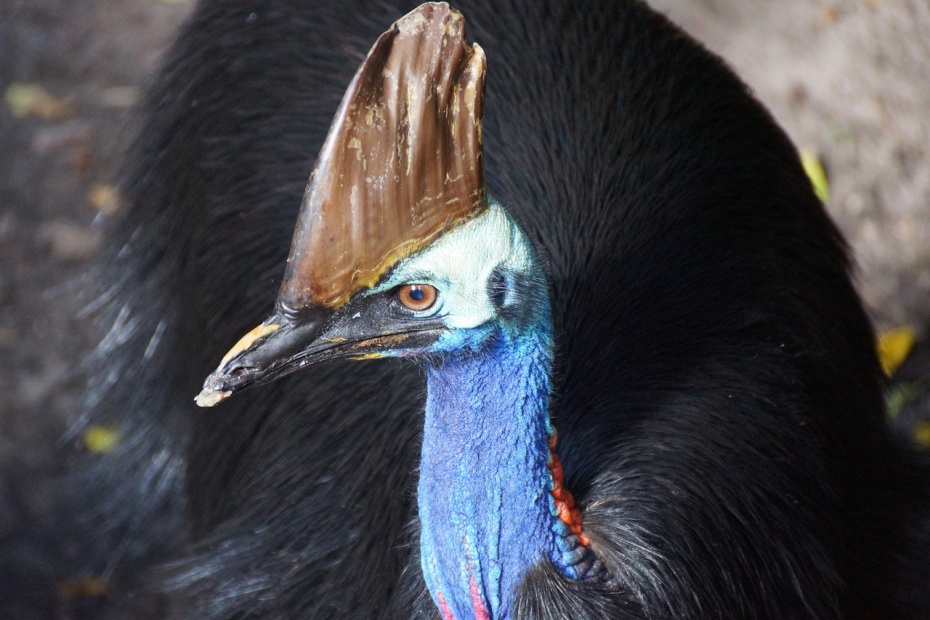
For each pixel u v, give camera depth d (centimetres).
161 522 863
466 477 435
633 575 472
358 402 589
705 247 576
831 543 562
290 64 687
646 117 618
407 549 527
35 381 955
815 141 1028
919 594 641
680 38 689
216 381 395
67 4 1248
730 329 555
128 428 861
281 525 601
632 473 496
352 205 381
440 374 424
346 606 567
